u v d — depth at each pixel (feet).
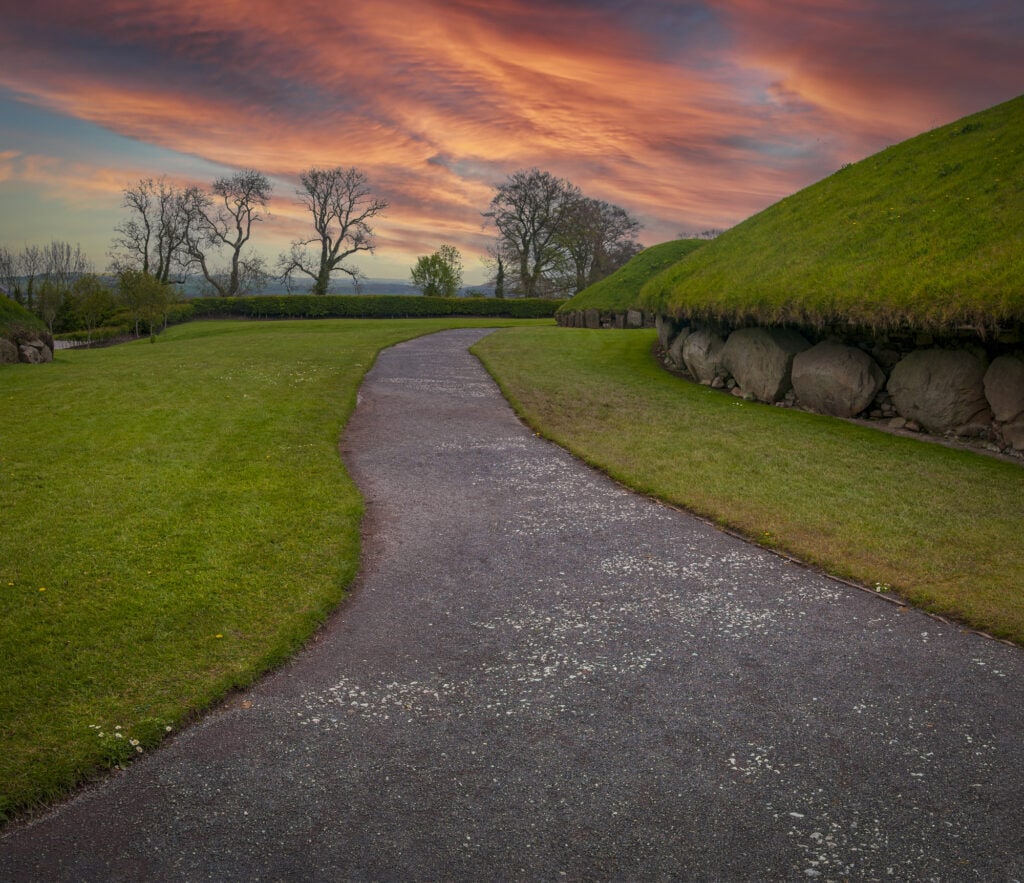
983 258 44.34
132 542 25.39
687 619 21.36
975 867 12.21
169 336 138.82
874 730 16.07
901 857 12.44
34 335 74.64
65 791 13.88
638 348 83.30
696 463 38.11
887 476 36.17
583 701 17.17
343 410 48.67
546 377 64.69
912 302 44.86
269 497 30.73
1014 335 42.39
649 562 25.53
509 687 17.78
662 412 51.78
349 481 33.63
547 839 12.82
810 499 32.27
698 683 17.95
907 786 14.25
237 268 211.82
